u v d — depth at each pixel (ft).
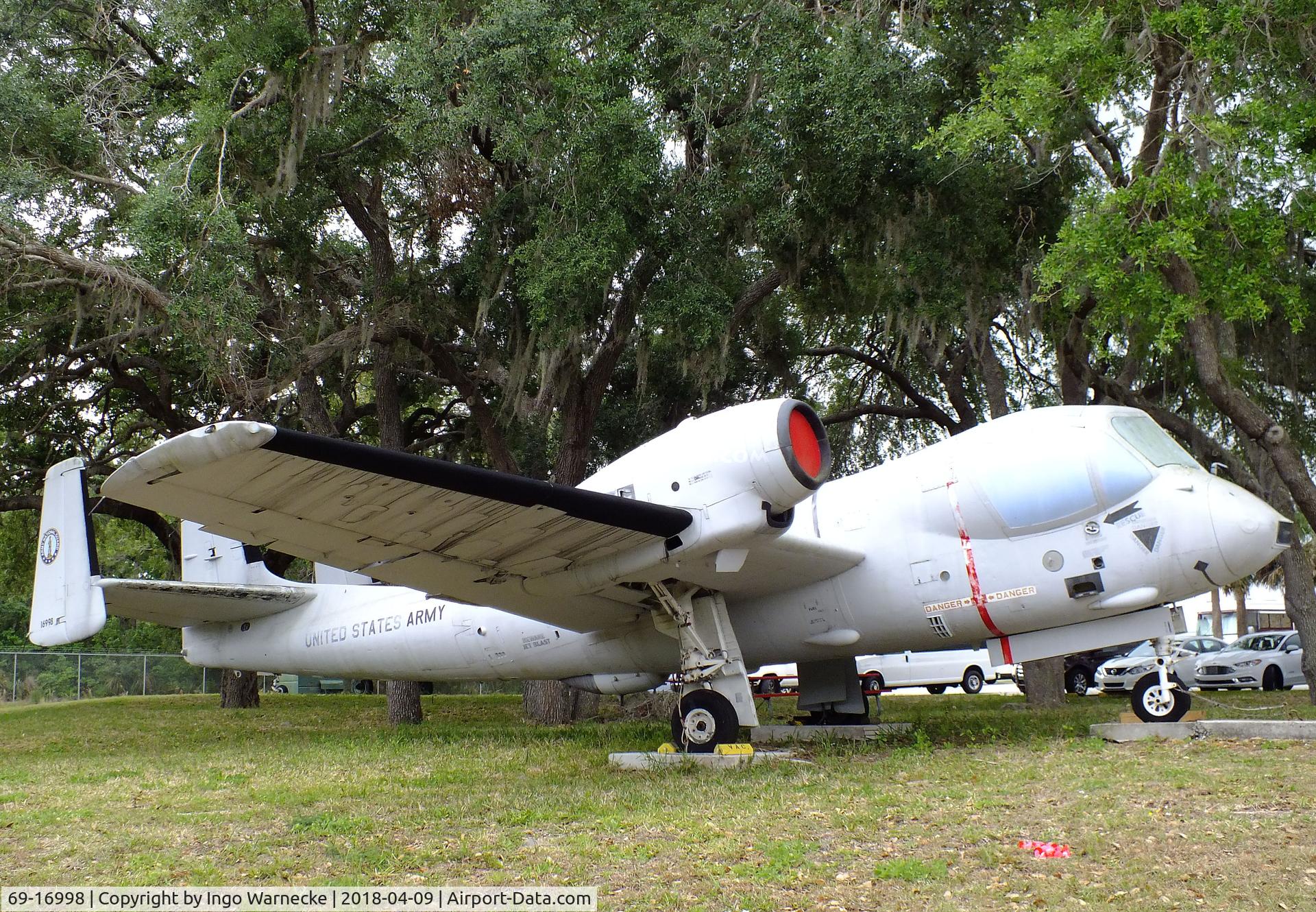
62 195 45.60
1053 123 37.22
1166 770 20.06
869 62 41.88
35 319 45.78
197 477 18.90
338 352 46.29
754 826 17.17
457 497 21.20
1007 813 17.03
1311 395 50.52
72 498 34.58
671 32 43.57
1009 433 27.45
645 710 50.42
